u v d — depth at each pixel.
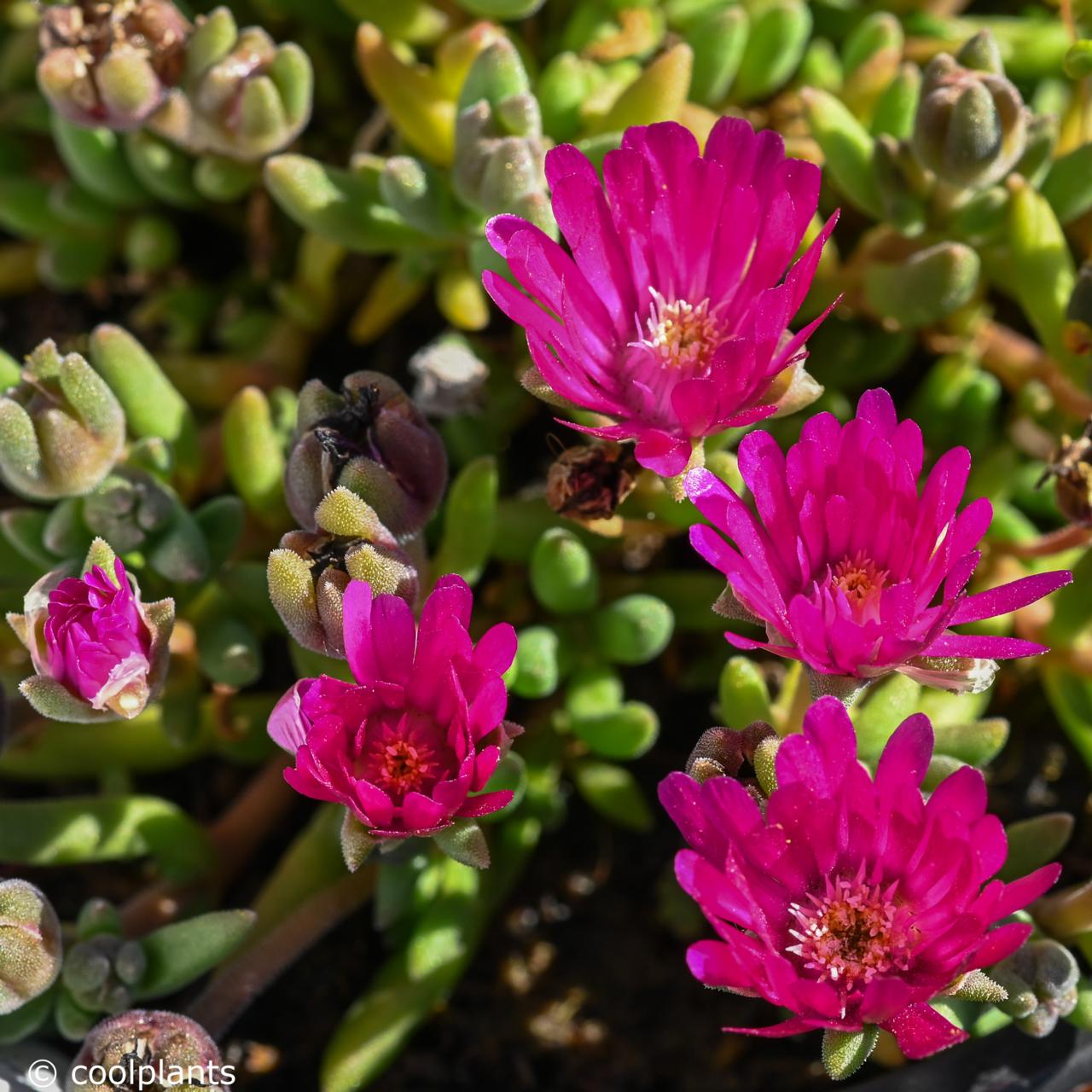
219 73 0.26
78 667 0.23
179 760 0.27
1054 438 0.27
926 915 0.22
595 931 0.27
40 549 0.25
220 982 0.25
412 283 0.27
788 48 0.27
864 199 0.26
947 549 0.22
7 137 0.29
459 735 0.23
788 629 0.22
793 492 0.23
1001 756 0.27
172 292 0.28
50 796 0.27
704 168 0.23
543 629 0.25
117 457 0.25
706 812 0.22
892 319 0.26
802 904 0.22
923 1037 0.22
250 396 0.25
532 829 0.26
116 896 0.27
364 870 0.25
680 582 0.26
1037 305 0.26
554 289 0.23
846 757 0.22
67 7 0.26
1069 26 0.27
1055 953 0.24
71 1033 0.24
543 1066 0.26
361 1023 0.25
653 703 0.27
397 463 0.24
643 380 0.24
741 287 0.23
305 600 0.23
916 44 0.28
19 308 0.29
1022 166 0.26
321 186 0.26
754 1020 0.26
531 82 0.27
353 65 0.29
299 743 0.23
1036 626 0.26
